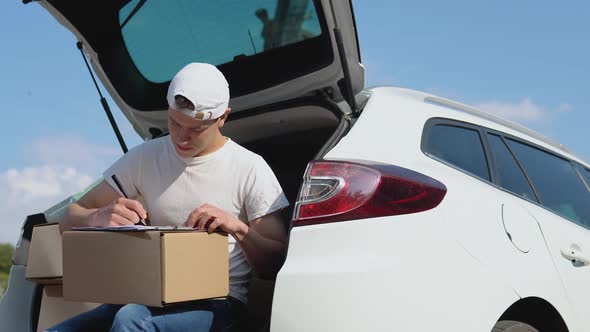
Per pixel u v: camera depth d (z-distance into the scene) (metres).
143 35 3.07
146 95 3.14
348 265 1.98
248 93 2.90
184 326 2.11
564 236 2.76
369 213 2.05
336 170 2.12
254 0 2.75
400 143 2.41
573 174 3.44
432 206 2.17
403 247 2.05
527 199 2.88
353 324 1.92
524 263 2.40
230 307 2.28
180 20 2.97
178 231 2.02
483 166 2.76
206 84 2.21
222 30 2.90
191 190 2.37
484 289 2.18
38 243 2.60
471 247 2.21
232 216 2.32
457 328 2.06
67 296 2.12
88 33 3.04
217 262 2.13
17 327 2.59
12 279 2.65
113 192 2.47
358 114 2.52
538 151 3.23
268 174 2.40
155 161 2.43
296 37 2.72
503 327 2.33
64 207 2.79
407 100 2.68
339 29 2.52
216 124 2.31
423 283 2.03
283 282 1.98
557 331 2.60
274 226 2.37
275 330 1.96
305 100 2.80
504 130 3.06
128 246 2.02
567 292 2.59
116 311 2.32
